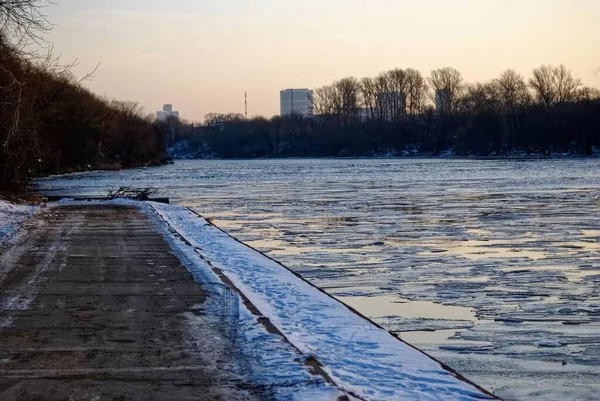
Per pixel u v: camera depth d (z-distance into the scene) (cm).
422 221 2770
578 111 11950
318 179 6769
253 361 810
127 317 1037
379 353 860
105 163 10956
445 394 705
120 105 13575
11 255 1691
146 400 678
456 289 1421
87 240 2009
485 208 3306
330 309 1116
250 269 1521
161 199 3909
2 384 721
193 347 870
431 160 12656
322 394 692
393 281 1515
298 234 2406
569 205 3391
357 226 2627
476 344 1020
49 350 853
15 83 2619
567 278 1531
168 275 1415
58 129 5991
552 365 920
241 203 3922
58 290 1245
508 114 13562
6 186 3638
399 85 17225
